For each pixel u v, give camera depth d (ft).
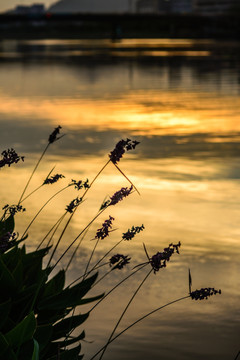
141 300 27.43
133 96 140.77
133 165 61.41
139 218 41.70
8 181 52.80
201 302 27.12
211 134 82.69
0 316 14.16
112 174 56.95
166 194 49.29
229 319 25.55
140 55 382.83
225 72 218.59
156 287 28.94
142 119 98.99
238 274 30.78
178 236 37.50
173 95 141.90
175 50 466.70
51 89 161.48
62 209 43.47
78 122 95.20
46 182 15.89
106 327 24.62
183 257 33.37
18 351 13.00
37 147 71.46
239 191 50.29
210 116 101.91
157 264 14.49
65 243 35.17
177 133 83.92
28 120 97.25
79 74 219.61
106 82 185.26
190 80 186.60
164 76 205.36
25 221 39.99
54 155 66.44
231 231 38.73
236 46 568.00
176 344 23.36
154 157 65.98
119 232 37.81
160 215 42.57
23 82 185.47
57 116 102.68
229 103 121.90
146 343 23.38
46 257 32.50
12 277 14.66
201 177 55.93
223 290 28.63
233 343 23.52
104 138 79.41
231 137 79.87
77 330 24.26
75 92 152.35
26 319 13.05
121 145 14.58
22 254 15.93
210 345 23.30
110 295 27.91
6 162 15.38
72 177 55.42
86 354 22.26
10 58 351.46
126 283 29.40
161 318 25.55
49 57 362.33
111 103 124.98
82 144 74.13
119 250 34.27
